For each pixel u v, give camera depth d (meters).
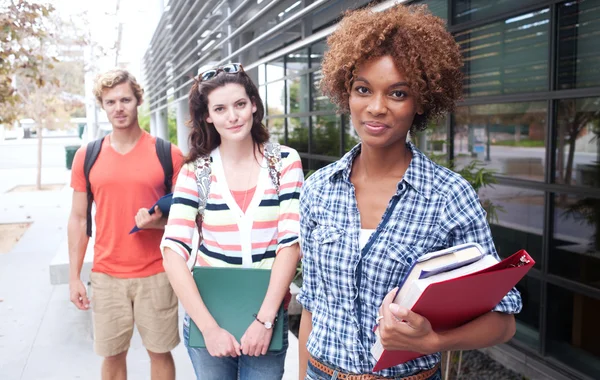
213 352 2.07
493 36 4.68
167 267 2.17
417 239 1.46
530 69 4.33
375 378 1.52
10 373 4.26
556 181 4.18
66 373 4.26
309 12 3.16
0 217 12.27
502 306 1.36
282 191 2.24
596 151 3.82
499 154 4.70
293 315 5.44
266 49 9.48
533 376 4.31
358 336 1.52
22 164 31.64
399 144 1.54
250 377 2.24
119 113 2.94
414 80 1.38
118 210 3.00
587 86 3.86
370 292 1.50
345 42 1.47
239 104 2.19
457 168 5.15
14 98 9.73
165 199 2.73
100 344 3.09
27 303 6.01
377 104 1.42
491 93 4.75
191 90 2.25
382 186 1.56
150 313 3.05
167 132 15.77
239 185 2.25
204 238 2.28
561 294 4.20
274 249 2.27
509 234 4.69
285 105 9.07
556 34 4.05
